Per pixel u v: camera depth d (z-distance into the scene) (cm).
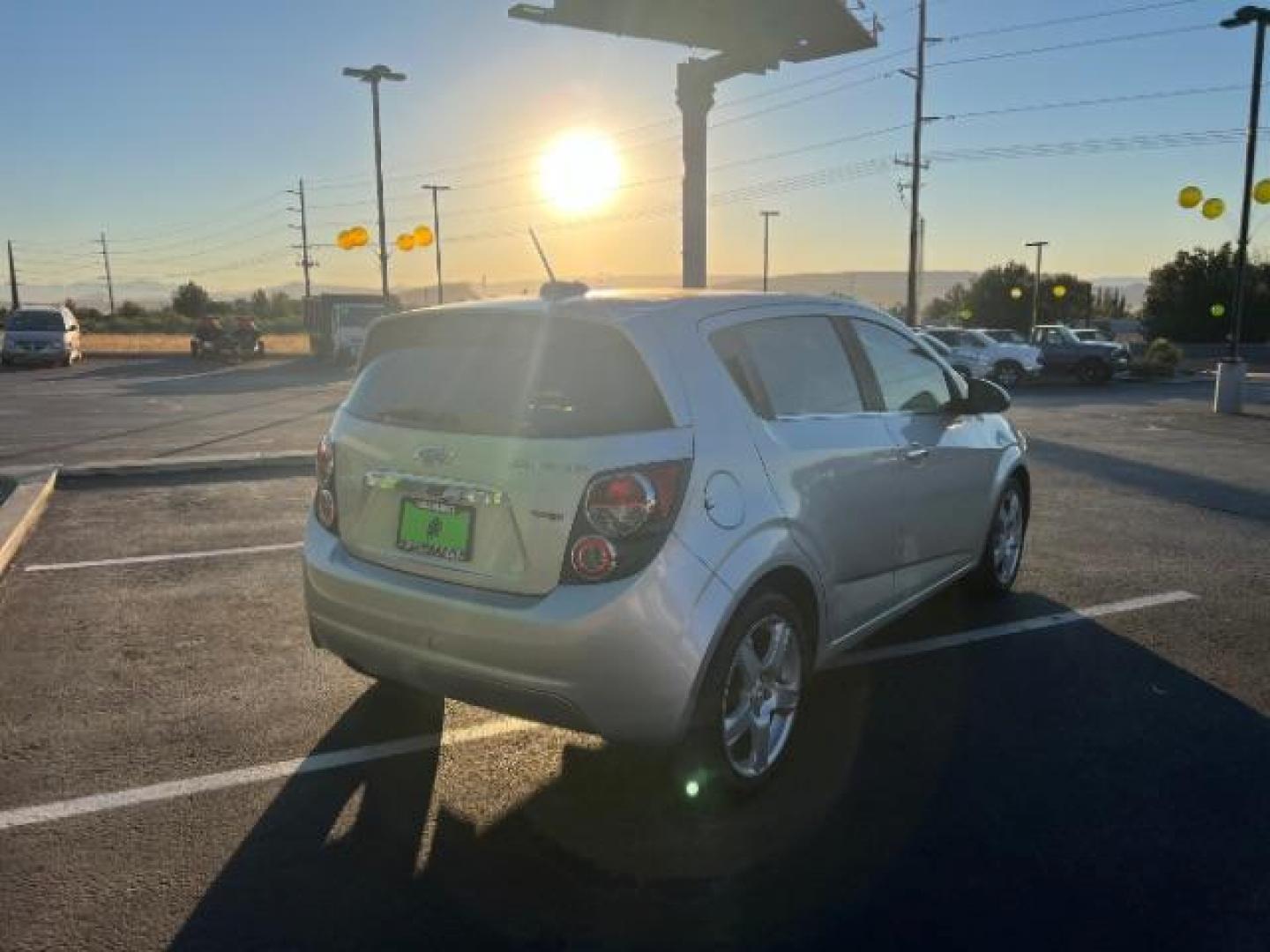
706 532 316
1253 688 455
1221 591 606
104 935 276
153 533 747
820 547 371
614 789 360
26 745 392
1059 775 371
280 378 2755
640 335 328
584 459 304
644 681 303
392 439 345
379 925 283
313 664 481
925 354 491
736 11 2147
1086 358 2862
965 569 522
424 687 341
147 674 466
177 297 7925
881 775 369
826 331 414
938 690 448
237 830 331
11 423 1550
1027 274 6494
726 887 300
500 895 297
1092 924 283
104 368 3272
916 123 3294
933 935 278
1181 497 933
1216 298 5281
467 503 323
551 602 304
